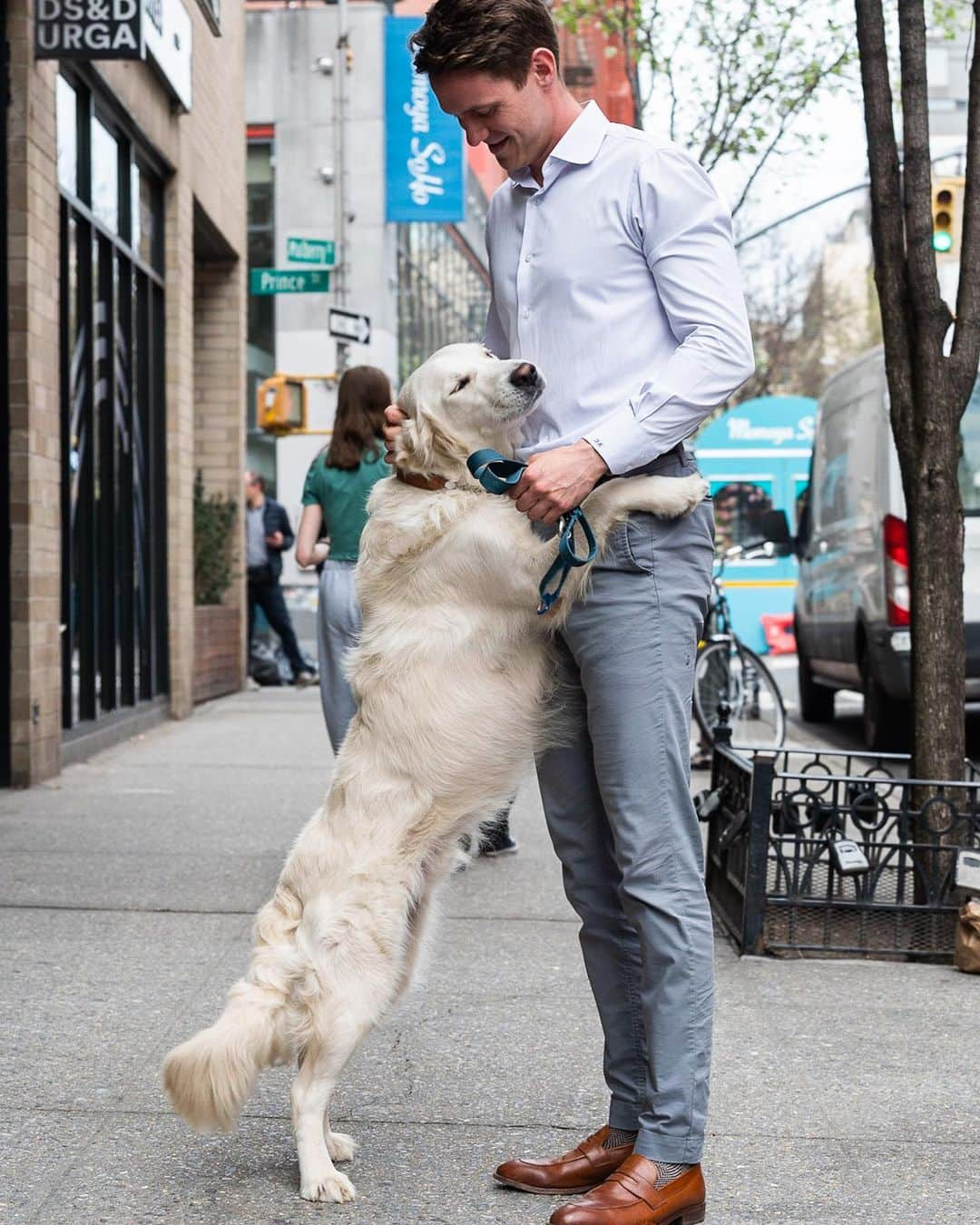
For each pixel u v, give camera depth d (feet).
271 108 85.20
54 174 27.30
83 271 32.12
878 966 16.52
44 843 22.16
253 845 22.25
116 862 20.86
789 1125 11.53
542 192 10.28
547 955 16.44
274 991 10.18
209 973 15.42
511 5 9.96
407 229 96.53
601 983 10.55
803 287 106.22
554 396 10.29
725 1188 10.34
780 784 19.62
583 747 10.57
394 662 10.75
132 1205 9.95
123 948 16.37
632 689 9.89
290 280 49.78
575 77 71.15
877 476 32.83
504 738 10.60
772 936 17.26
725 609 33.04
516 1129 11.43
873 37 17.61
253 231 85.81
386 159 73.20
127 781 28.50
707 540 10.32
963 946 16.26
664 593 9.98
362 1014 10.25
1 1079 12.28
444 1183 10.41
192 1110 9.77
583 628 10.04
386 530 11.01
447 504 10.77
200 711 43.21
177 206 40.22
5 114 25.68
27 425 26.05
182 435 41.14
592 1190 9.82
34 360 26.17
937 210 36.14
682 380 9.54
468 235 134.51
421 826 10.59
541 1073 12.66
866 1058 13.17
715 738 20.10
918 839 17.25
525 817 25.94
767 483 65.31
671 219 9.85
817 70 45.60
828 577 38.86
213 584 49.90
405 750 10.59
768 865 18.25
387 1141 11.19
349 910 10.30
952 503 17.66
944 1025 14.20
